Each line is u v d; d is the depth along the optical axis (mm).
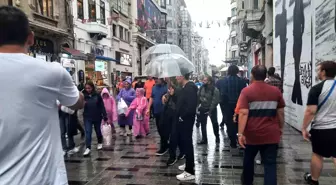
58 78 1661
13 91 1506
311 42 7613
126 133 9414
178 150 7195
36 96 1559
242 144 3846
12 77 1517
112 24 29594
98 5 26391
